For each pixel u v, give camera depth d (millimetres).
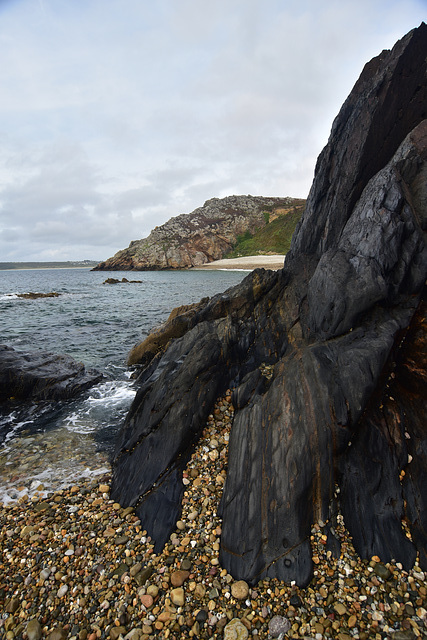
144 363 15562
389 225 7355
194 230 134750
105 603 4551
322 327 7738
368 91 9641
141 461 7086
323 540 4926
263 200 171000
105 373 14695
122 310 31188
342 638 3896
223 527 5414
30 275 125500
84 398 12219
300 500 5121
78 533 5816
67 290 55500
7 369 12008
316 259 11242
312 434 5504
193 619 4258
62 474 7863
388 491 5125
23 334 21562
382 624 3998
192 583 4707
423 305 6859
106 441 9430
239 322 10367
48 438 9578
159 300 38125
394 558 4621
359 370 5758
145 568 4992
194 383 7746
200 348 8477
